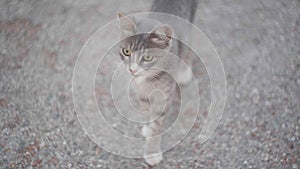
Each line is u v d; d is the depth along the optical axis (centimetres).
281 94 108
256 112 106
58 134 103
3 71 114
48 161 98
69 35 124
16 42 121
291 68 114
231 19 127
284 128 102
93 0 135
